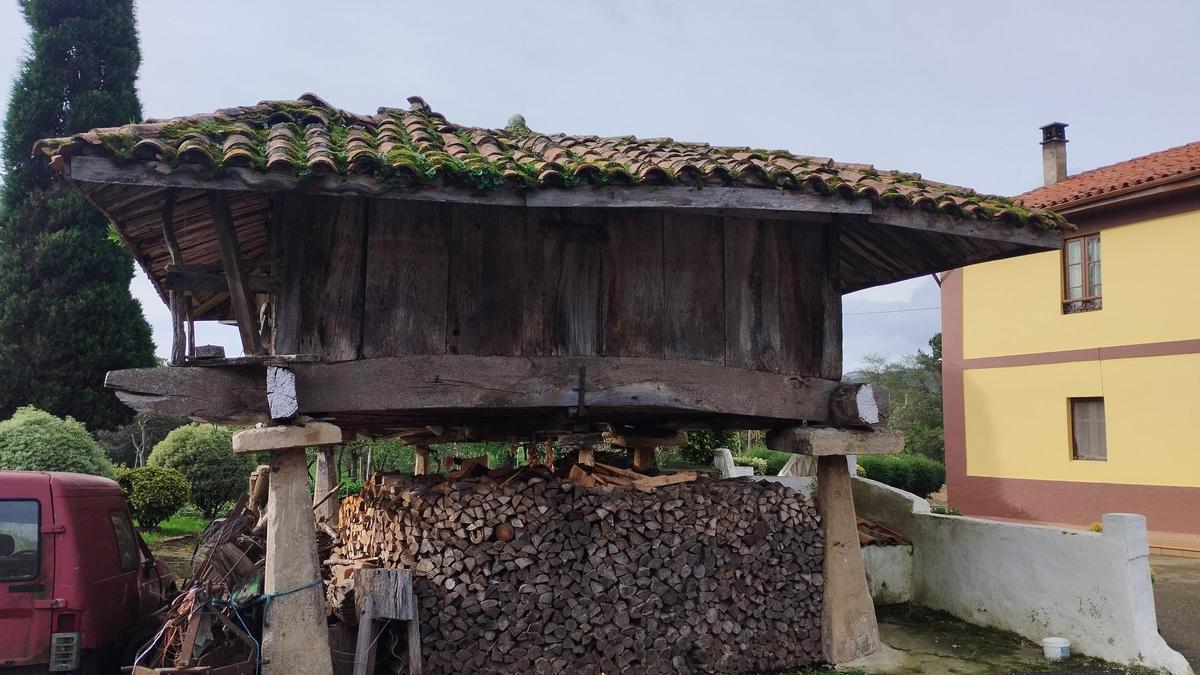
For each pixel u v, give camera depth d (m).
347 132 5.39
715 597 6.14
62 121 15.12
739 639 6.13
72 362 14.34
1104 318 13.75
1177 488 12.52
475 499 5.75
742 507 6.38
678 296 5.89
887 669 6.11
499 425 7.65
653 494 6.17
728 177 5.04
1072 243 14.48
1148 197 12.91
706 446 13.84
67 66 15.34
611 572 5.88
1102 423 13.88
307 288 5.12
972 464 15.96
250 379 4.98
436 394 5.27
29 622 4.69
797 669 6.21
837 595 6.36
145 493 11.94
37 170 14.91
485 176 4.58
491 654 5.58
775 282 6.21
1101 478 13.61
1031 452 14.84
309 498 5.08
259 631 5.15
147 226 5.63
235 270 4.87
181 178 4.20
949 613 7.66
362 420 6.81
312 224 5.18
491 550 5.70
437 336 5.34
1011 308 15.40
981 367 15.91
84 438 10.34
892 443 6.23
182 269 4.86
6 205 14.76
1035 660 6.26
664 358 5.79
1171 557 12.03
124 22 15.91
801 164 6.01
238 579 5.57
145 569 6.14
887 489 8.73
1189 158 13.45
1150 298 13.09
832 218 6.25
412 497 5.84
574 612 5.75
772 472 16.12
